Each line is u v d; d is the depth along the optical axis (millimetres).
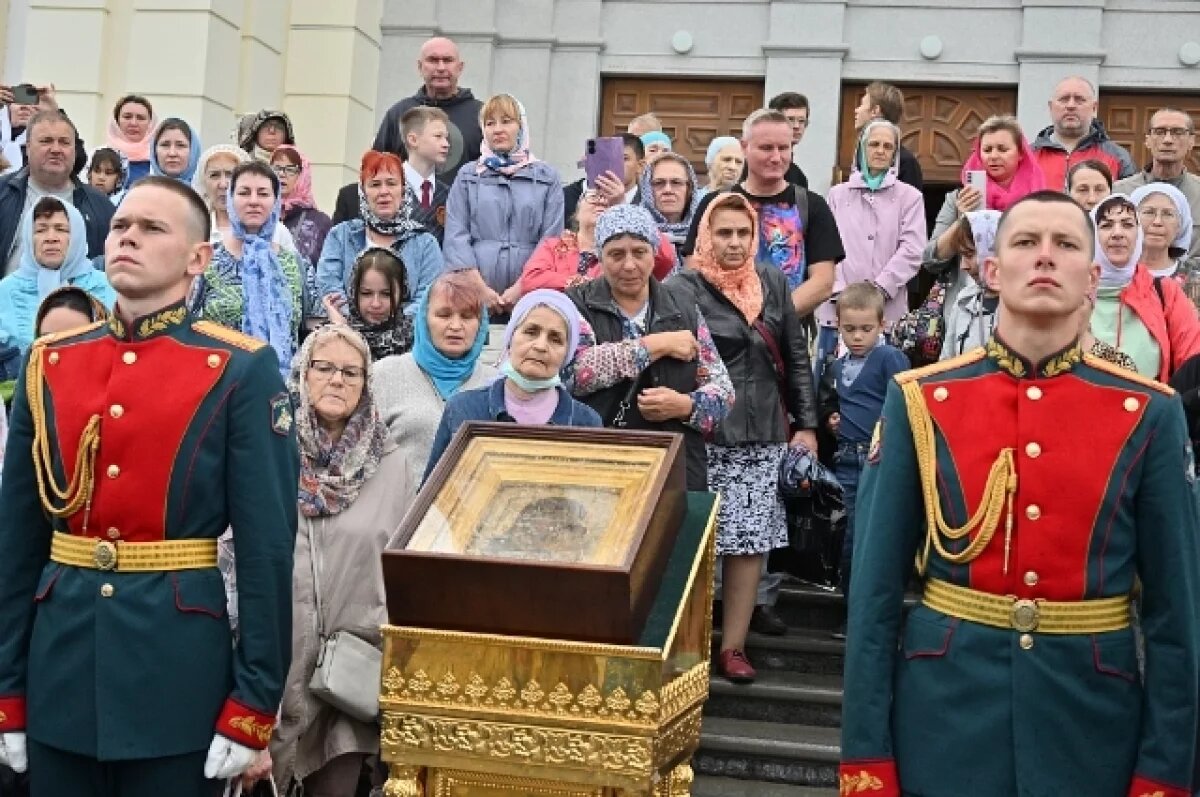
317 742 4781
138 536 3688
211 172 6719
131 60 10484
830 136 10984
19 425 3801
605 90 11453
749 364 5965
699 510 3906
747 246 5996
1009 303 3367
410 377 5531
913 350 6949
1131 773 3295
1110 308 6094
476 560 3398
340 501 4777
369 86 11445
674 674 3516
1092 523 3303
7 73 10680
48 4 10594
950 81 10914
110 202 7562
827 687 5988
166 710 3637
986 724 3275
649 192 7156
